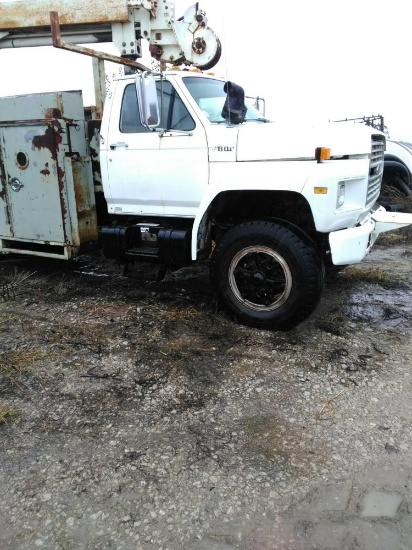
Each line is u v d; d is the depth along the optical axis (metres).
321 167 3.54
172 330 3.98
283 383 3.17
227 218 4.40
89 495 2.23
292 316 3.81
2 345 3.73
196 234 4.03
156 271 4.86
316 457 2.48
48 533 2.03
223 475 2.35
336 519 2.10
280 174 3.67
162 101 4.18
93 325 4.10
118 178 4.45
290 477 2.34
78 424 2.75
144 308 4.48
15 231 5.18
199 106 4.11
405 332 3.97
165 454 2.49
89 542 1.99
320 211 3.57
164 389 3.10
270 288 3.93
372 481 2.32
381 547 1.96
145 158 4.25
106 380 3.21
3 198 5.12
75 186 4.75
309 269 3.68
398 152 9.39
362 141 3.76
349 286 5.18
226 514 2.13
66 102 4.62
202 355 3.55
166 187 4.23
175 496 2.22
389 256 6.64
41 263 6.12
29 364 3.42
